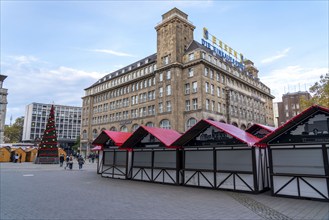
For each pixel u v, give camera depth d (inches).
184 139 644.7
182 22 2030.0
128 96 2431.1
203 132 635.5
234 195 504.7
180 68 1916.8
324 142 458.6
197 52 1850.4
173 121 1809.8
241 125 2178.9
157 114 1963.6
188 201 438.3
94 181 733.9
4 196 478.9
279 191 491.2
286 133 499.8
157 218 324.8
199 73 1808.6
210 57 1948.8
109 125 2625.5
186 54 1926.7
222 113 1925.4
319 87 1143.0
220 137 602.5
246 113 2300.7
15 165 1451.8
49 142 1651.1
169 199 456.8
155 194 511.8
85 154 2933.1
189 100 1847.9
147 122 2119.8
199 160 631.2
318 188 450.6
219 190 571.2
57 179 772.0
